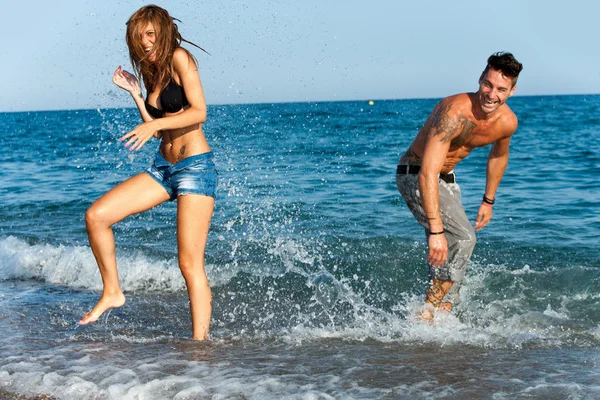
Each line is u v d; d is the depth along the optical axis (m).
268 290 5.44
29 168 15.98
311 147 18.30
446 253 4.25
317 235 7.13
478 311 4.77
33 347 4.00
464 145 4.34
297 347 3.94
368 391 3.15
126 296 5.42
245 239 7.02
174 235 7.44
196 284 4.07
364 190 10.12
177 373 3.44
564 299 4.95
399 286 5.52
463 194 9.91
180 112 3.88
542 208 8.45
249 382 3.27
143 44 3.74
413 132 26.66
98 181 12.74
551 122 35.53
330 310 4.91
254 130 23.48
